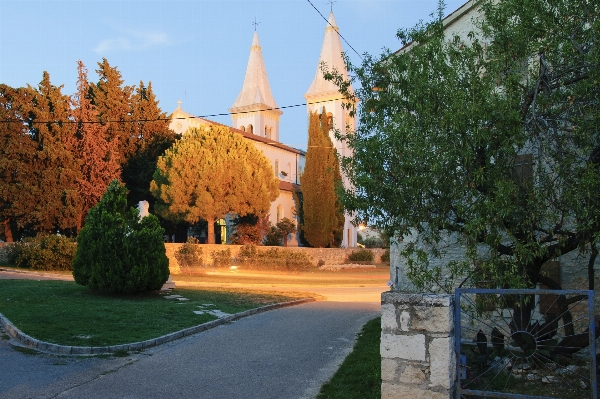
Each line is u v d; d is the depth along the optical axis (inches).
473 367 305.4
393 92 385.4
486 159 320.5
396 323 239.5
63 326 479.8
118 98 1863.9
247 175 1640.0
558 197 328.8
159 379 349.1
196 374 364.2
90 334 458.3
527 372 319.9
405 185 326.6
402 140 330.3
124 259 699.4
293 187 2285.9
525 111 345.1
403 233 371.6
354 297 968.3
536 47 334.6
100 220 710.5
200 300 726.5
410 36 393.7
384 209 341.7
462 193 320.5
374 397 300.7
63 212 1509.6
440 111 336.8
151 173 1831.9
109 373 359.9
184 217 1601.9
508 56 353.7
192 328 517.7
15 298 638.5
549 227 324.5
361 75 402.0
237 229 1790.1
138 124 1899.6
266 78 3011.8
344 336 520.7
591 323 219.0
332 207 1932.8
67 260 1175.6
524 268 322.7
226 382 346.0
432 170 312.7
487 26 374.6
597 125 311.1
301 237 2065.7
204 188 1579.7
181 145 1646.2
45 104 1584.6
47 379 339.6
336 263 1836.9
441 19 394.9
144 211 884.6
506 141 309.4
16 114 1556.3
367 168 342.3
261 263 1525.6
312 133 1952.5
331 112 2566.4
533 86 349.1
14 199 1464.1
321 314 679.1
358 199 355.3
